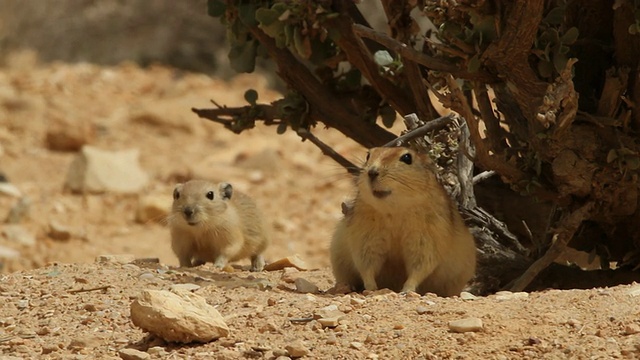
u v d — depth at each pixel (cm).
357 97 1659
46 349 1086
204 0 4634
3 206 2625
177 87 3900
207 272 1485
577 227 1388
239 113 1694
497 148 1391
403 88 1597
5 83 3828
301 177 3030
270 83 4212
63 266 1470
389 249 1356
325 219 2641
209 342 1077
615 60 1427
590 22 1461
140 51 4578
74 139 3241
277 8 1527
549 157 1366
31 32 4525
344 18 1525
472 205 1525
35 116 3450
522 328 1060
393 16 1483
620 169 1351
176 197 1805
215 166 3067
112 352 1073
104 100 3744
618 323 1052
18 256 2247
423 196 1308
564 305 1123
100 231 2500
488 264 1506
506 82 1348
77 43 4569
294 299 1227
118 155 2889
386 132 1639
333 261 1418
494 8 1285
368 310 1153
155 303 1079
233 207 1805
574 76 1470
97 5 4672
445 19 1324
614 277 1520
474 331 1057
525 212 1597
